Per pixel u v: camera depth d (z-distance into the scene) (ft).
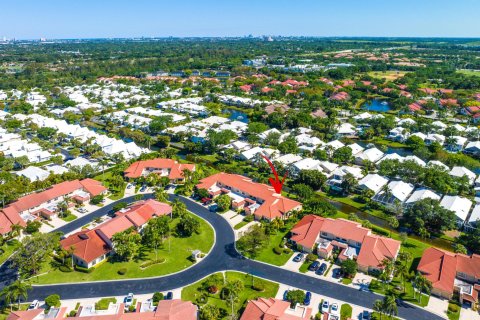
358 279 363.15
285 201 490.49
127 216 447.42
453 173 593.42
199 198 537.24
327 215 474.49
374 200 525.34
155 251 407.03
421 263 372.58
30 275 367.86
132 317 295.07
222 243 424.87
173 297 336.49
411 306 327.26
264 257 399.44
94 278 364.79
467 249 418.72
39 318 300.61
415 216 461.78
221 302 332.19
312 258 391.04
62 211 485.97
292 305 324.19
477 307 324.60
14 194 501.15
